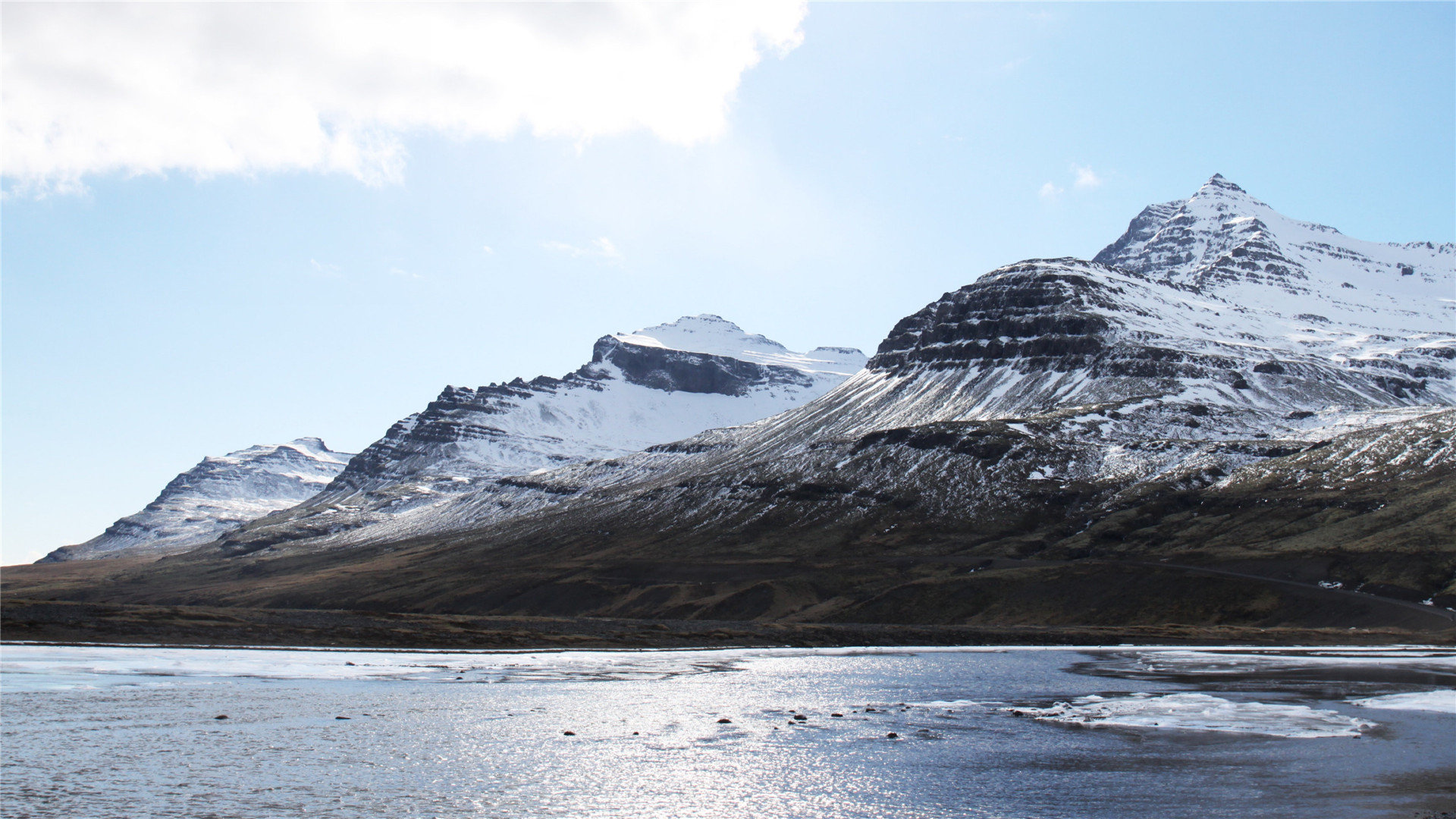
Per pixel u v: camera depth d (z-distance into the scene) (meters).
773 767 53.09
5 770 50.16
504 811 44.62
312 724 64.00
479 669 102.50
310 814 43.47
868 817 43.94
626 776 51.16
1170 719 69.50
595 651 135.25
